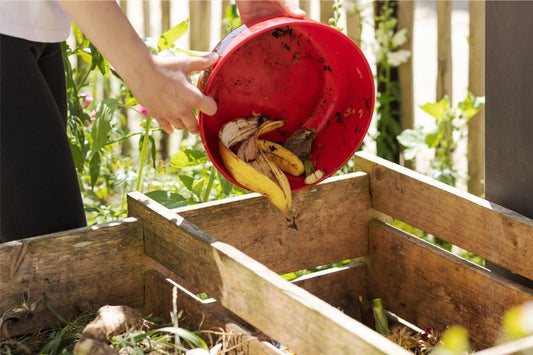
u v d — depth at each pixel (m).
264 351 1.63
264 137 2.10
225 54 1.81
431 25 6.16
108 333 1.75
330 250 2.27
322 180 2.04
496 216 1.94
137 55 1.71
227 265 1.70
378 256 2.29
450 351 1.66
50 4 1.89
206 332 1.81
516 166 1.99
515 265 1.91
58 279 1.89
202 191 2.65
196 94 1.78
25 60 1.89
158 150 3.82
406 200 2.18
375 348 1.35
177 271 1.88
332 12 3.57
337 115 2.09
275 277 1.60
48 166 1.93
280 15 1.95
